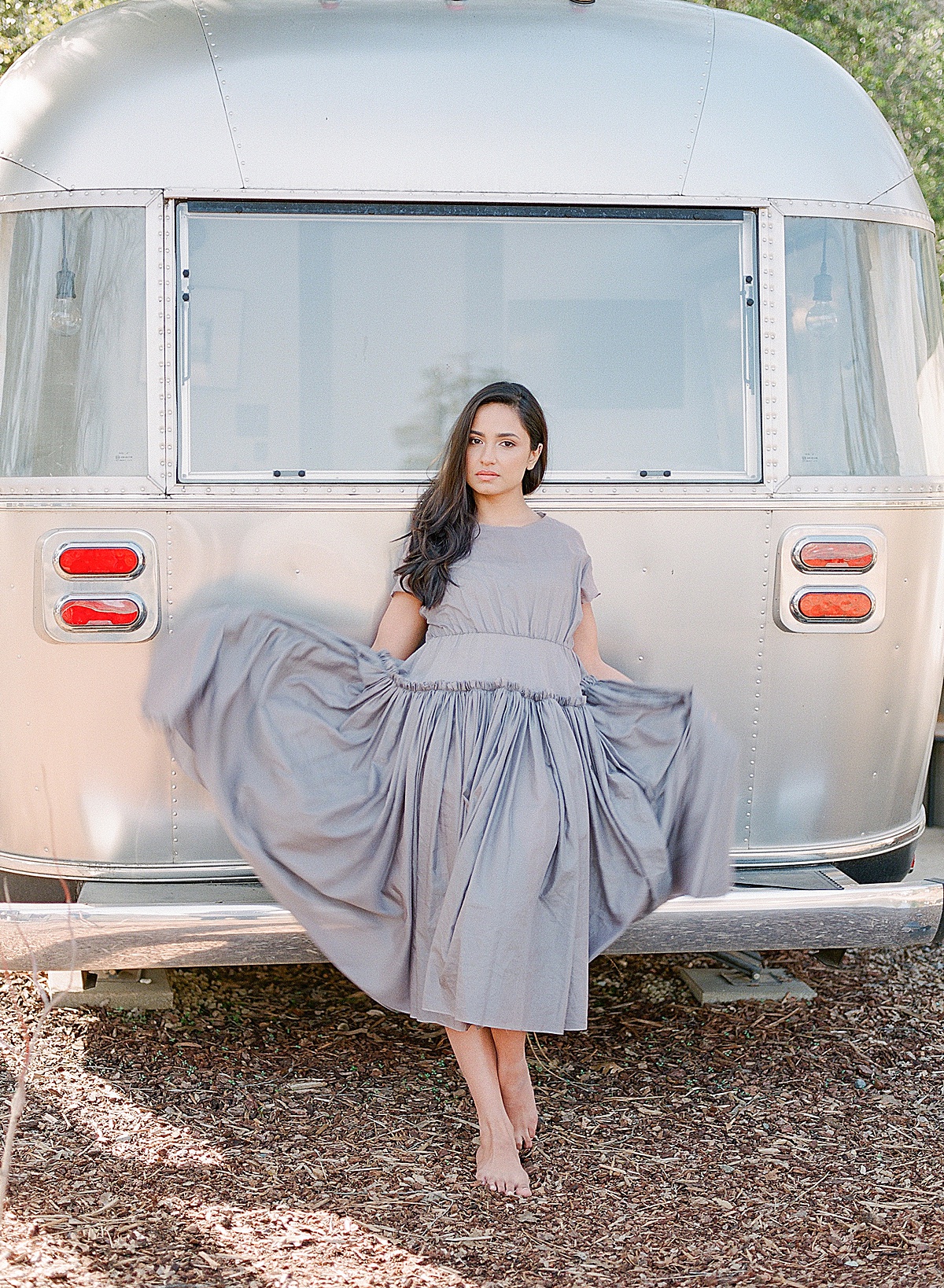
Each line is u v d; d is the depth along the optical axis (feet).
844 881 10.52
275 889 9.31
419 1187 8.94
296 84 10.21
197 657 9.16
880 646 10.85
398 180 10.19
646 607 10.52
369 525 10.28
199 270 10.08
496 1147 8.94
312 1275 7.88
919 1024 11.91
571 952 9.03
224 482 10.12
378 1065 10.87
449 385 10.37
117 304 10.02
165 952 9.67
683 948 10.06
